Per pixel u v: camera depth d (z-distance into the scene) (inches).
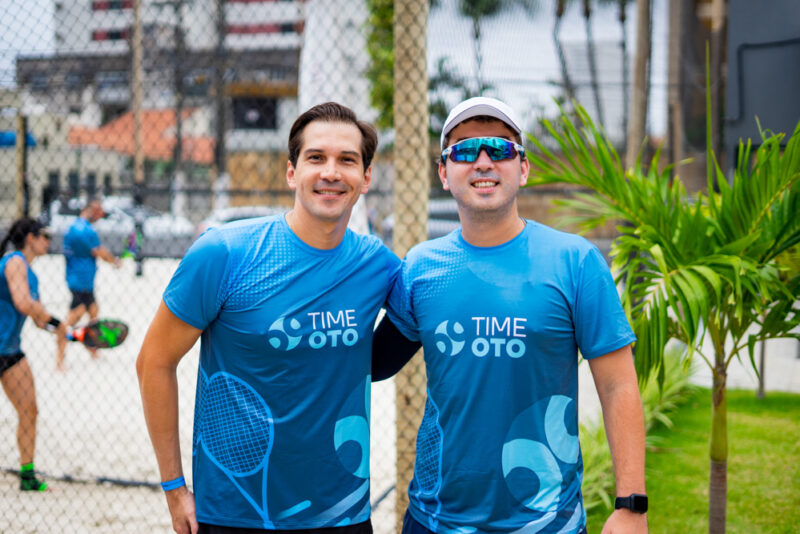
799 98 207.0
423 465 83.9
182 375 265.7
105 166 746.2
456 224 575.2
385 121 591.2
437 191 580.4
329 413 82.9
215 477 83.0
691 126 479.2
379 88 577.9
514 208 82.9
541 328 78.7
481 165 80.0
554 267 80.4
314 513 83.0
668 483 168.1
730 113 219.1
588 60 509.4
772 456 182.5
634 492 77.6
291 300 81.7
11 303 167.9
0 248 181.0
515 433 79.2
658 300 107.0
